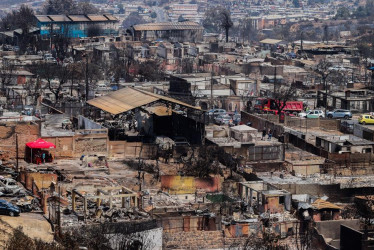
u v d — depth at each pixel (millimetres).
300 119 147375
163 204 97812
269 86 197000
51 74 191125
